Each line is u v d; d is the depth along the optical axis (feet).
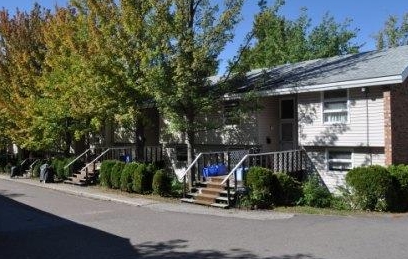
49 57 90.79
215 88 67.56
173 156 89.76
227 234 40.45
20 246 38.70
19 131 102.32
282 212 51.11
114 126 97.55
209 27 63.26
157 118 95.20
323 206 54.95
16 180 102.01
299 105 68.74
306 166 68.39
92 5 71.82
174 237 40.16
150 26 66.03
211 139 80.07
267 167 63.87
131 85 70.74
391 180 51.16
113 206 60.23
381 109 59.72
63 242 39.75
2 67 107.65
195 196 59.98
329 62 76.54
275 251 33.91
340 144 63.82
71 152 113.39
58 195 73.56
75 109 79.51
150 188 70.13
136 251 35.78
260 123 72.28
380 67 61.41
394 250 33.01
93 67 71.41
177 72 62.08
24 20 108.17
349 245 34.86
